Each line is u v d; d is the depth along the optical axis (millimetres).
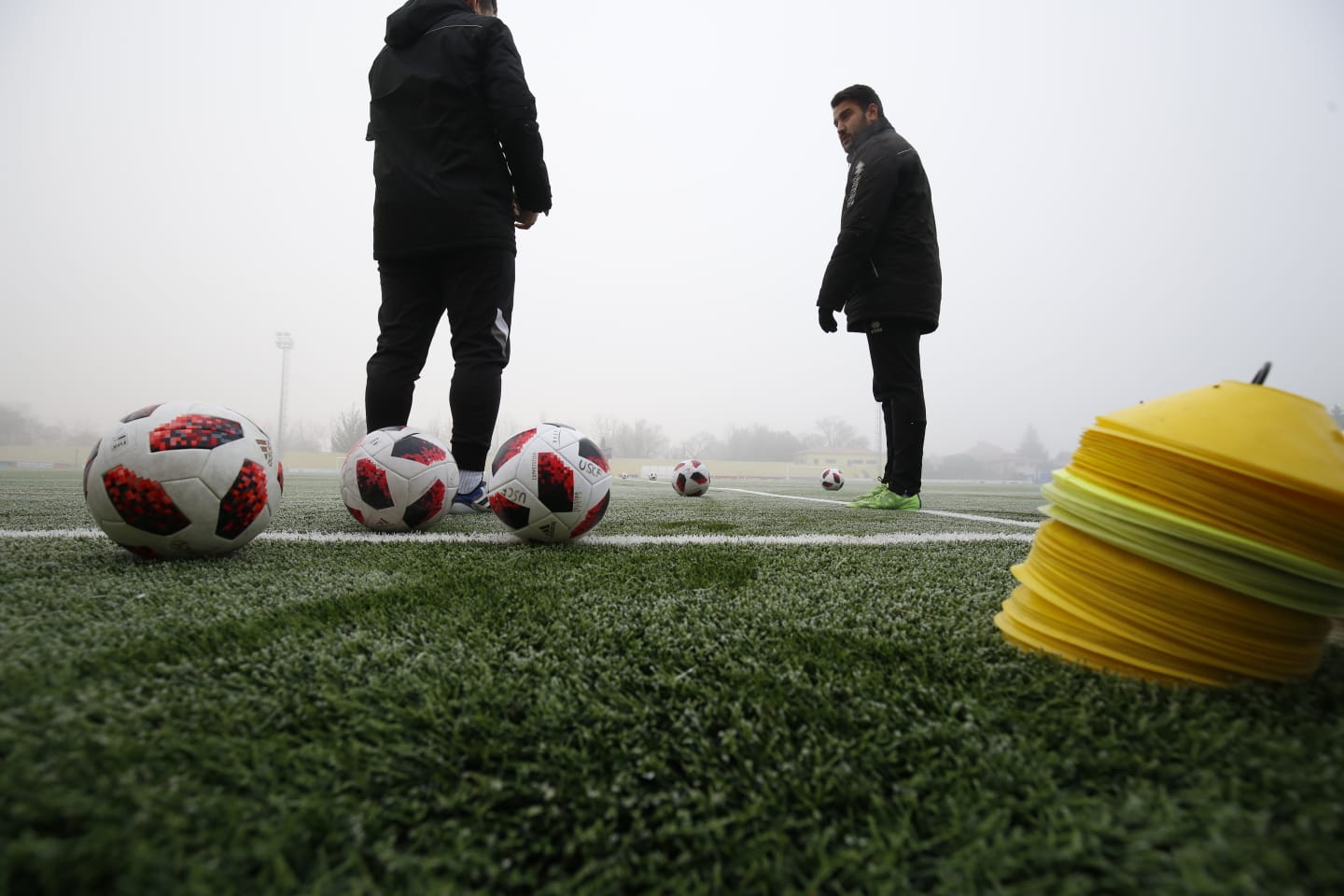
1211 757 717
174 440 1722
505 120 2928
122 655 997
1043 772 704
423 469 2650
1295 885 511
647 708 877
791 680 968
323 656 1035
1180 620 910
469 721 830
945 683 964
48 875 529
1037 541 1153
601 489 2348
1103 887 549
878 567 1927
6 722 752
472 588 1530
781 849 627
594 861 610
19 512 3295
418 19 2996
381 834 635
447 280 3084
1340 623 1250
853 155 4348
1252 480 828
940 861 598
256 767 710
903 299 4035
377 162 3055
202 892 529
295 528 2826
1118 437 968
